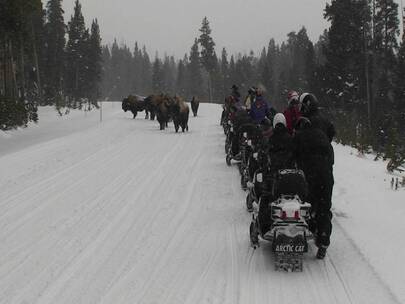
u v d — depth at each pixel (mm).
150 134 23234
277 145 7480
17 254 7391
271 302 5586
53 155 16672
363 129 26359
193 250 7395
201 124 28453
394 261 6555
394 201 9492
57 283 6305
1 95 30891
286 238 6223
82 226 8695
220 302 5613
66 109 47344
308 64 60531
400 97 41812
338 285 5980
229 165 14445
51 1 67875
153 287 6094
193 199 10508
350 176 11750
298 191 6512
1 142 23359
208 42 91688
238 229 8367
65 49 73500
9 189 11648
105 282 6289
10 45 39125
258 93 13953
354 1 41875
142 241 7852
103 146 18984
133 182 12273
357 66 42281
